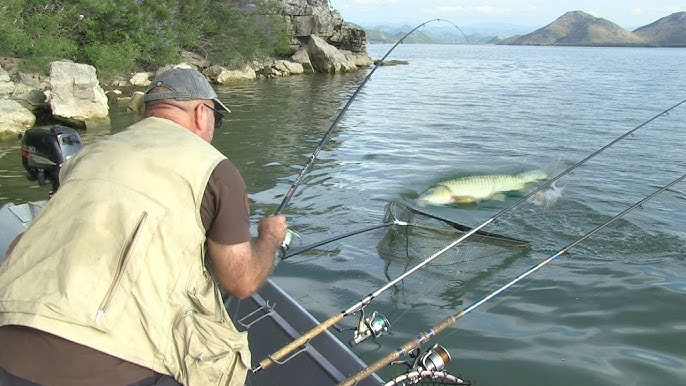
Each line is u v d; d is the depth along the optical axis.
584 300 5.73
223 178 2.17
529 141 14.24
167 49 28.77
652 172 10.77
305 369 3.26
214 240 2.20
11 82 17.20
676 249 7.02
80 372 2.00
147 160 2.13
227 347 2.28
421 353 3.30
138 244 2.04
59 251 2.05
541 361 4.66
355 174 10.85
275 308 3.87
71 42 23.83
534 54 98.56
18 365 2.01
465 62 60.44
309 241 7.35
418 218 7.46
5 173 11.23
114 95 23.02
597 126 16.42
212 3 35.78
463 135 15.17
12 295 2.02
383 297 5.86
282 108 21.36
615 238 7.36
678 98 24.02
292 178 10.62
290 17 45.16
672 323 5.25
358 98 24.61
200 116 2.48
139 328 2.08
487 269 6.46
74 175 2.17
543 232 7.58
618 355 4.75
